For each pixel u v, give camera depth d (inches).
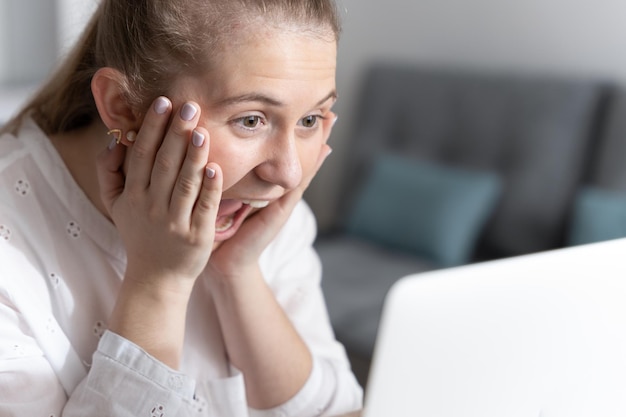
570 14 119.0
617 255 23.8
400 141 127.0
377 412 21.2
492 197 111.4
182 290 34.9
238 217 37.2
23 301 34.9
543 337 22.6
